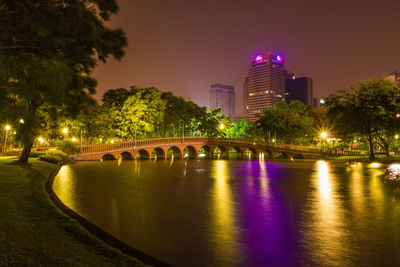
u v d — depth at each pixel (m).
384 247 12.02
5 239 9.05
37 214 13.08
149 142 71.94
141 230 13.89
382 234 13.68
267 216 16.83
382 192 25.06
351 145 104.12
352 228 14.62
